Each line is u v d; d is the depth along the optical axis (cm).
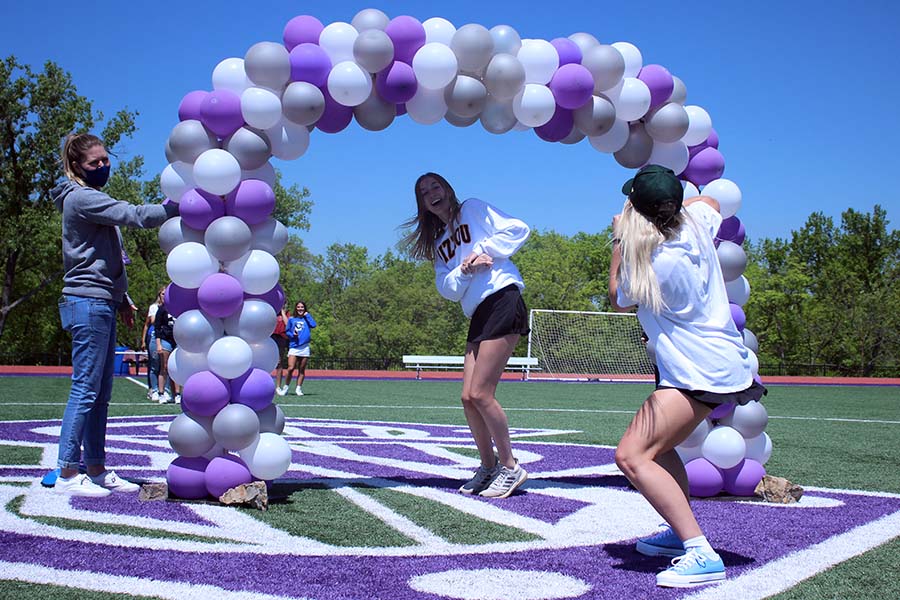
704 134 541
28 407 1126
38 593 288
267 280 477
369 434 884
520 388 2188
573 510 465
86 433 497
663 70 522
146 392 1541
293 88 475
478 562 343
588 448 785
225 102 470
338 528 406
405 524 419
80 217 469
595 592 302
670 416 320
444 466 643
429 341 5703
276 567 329
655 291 319
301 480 556
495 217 496
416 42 493
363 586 304
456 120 542
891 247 5481
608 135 523
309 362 3806
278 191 5203
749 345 526
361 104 500
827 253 5559
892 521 439
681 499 319
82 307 472
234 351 456
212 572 320
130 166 4259
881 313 4412
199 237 480
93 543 363
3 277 4244
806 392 2273
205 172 457
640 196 329
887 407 1561
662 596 297
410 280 7119
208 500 473
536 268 5791
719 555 350
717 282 333
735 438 497
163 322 1304
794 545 381
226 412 456
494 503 483
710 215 370
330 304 6712
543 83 507
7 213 3803
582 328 3412
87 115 3834
